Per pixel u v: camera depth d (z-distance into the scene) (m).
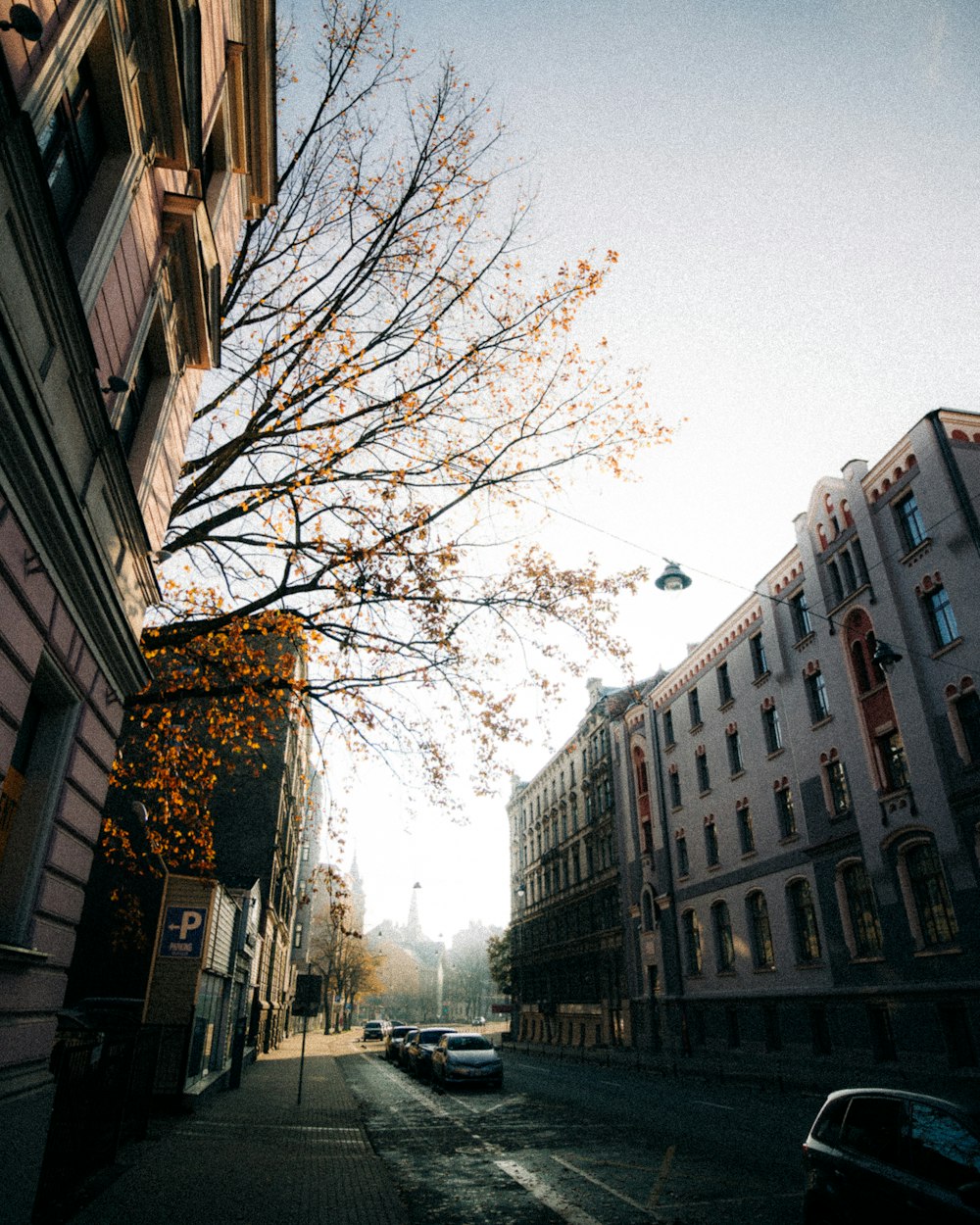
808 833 23.59
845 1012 20.84
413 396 10.30
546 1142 12.65
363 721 11.37
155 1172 8.95
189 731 13.07
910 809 19.16
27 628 5.18
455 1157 11.53
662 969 31.98
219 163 9.92
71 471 5.82
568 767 47.75
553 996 46.94
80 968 19.80
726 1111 15.84
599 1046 37.91
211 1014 17.72
